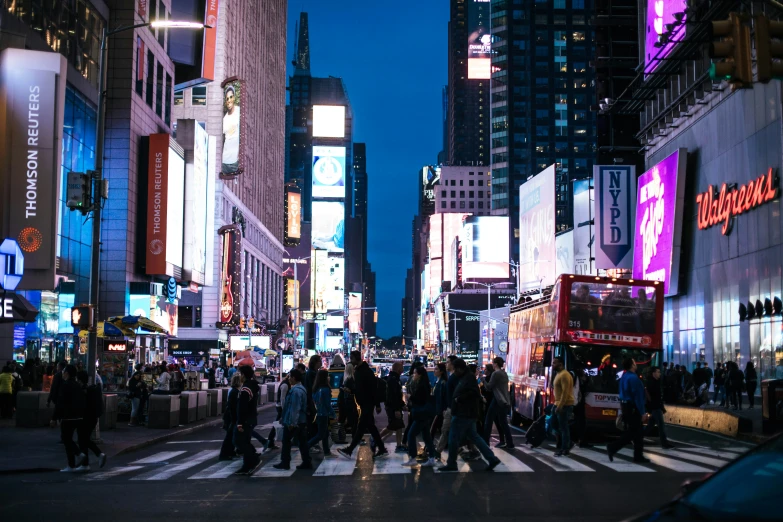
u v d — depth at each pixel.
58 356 50.50
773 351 40.72
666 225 54.19
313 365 20.62
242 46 124.38
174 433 27.67
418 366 18.67
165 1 72.62
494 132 186.38
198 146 74.44
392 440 25.81
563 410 19.97
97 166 25.23
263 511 12.48
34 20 47.97
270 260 151.25
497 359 22.03
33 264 44.00
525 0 189.00
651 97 59.69
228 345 89.25
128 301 60.91
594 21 69.75
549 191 108.44
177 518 11.95
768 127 41.78
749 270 43.91
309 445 19.52
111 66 61.50
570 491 14.12
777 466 5.25
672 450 21.48
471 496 13.69
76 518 12.01
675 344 55.94
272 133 156.75
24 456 20.33
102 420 28.08
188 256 71.25
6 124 44.28
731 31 13.81
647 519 5.00
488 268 158.62
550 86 186.62
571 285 24.38
